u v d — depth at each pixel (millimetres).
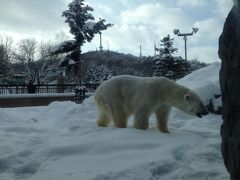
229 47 3045
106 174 3930
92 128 6359
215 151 4809
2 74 46844
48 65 53375
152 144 5082
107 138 5363
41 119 10086
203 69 12078
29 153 4949
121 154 4664
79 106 10031
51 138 6008
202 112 6781
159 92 6918
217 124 7887
